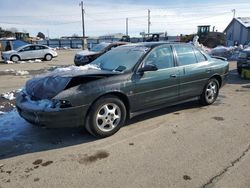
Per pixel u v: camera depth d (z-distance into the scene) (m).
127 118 4.78
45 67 15.84
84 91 4.07
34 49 20.88
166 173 3.31
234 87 8.59
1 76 11.75
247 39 34.22
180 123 5.08
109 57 5.39
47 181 3.17
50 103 3.96
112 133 4.49
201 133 4.58
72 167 3.49
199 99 6.14
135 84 4.61
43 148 4.06
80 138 4.41
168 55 5.28
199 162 3.57
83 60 14.04
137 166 3.49
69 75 4.35
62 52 34.16
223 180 3.15
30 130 4.77
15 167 3.50
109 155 3.80
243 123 5.07
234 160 3.62
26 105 4.15
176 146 4.07
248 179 3.16
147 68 4.66
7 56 19.94
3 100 6.90
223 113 5.70
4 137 4.48
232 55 19.25
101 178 3.22
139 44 5.52
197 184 3.08
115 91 4.36
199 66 5.81
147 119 5.29
